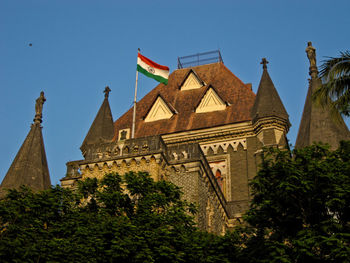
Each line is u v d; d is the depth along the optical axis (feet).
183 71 176.04
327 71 75.20
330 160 79.97
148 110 161.79
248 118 146.92
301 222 78.64
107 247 73.92
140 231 75.25
